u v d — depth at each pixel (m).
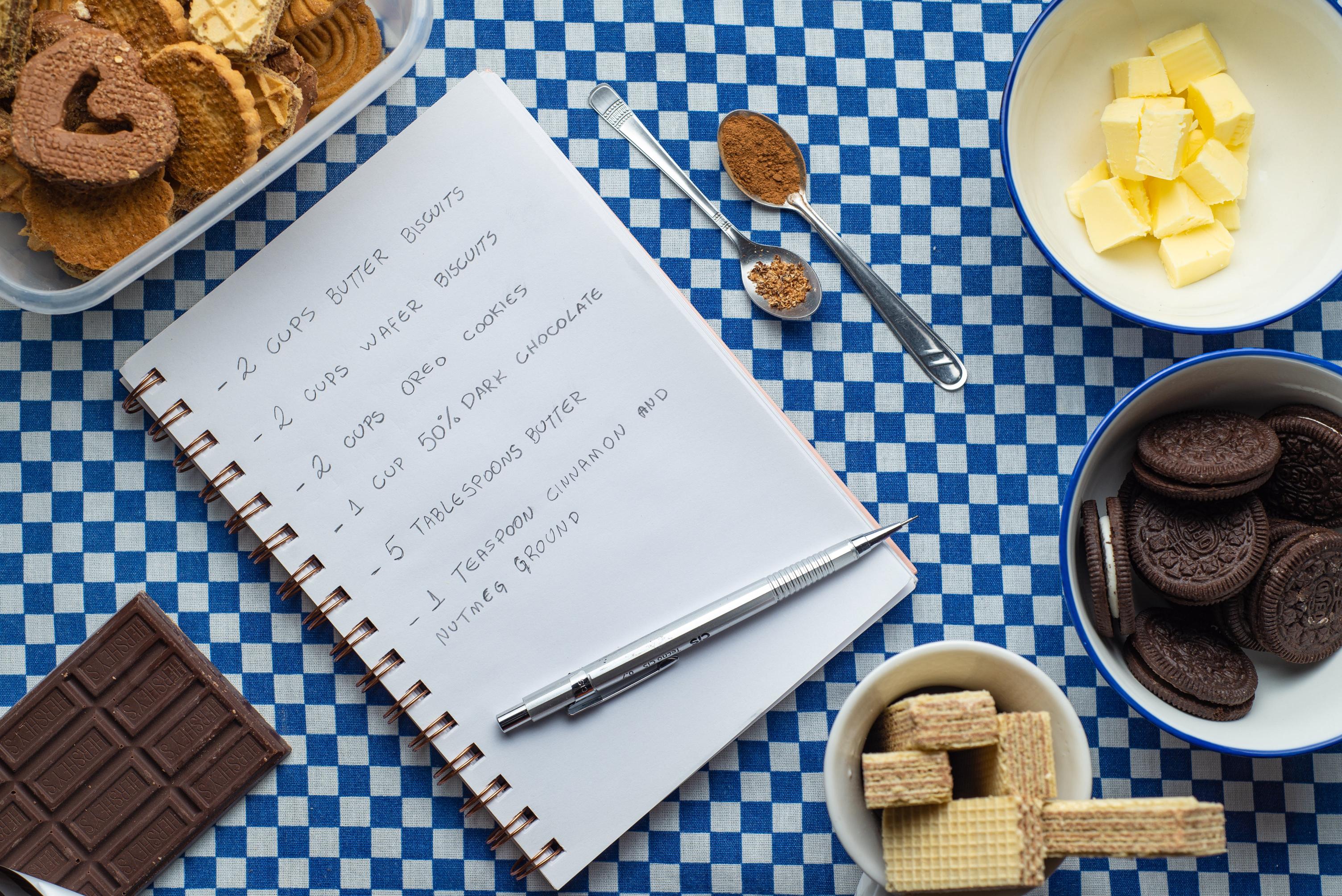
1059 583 0.74
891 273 0.74
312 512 0.72
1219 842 0.67
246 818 0.73
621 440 0.73
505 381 0.73
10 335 0.73
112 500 0.73
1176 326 0.70
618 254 0.72
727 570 0.73
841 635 0.73
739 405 0.73
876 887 0.71
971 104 0.74
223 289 0.72
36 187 0.69
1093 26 0.72
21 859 0.72
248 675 0.73
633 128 0.73
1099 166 0.73
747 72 0.74
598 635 0.73
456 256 0.72
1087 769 0.68
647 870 0.73
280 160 0.70
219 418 0.72
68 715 0.72
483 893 0.73
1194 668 0.70
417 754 0.73
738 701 0.73
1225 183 0.72
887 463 0.74
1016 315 0.74
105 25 0.69
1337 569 0.70
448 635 0.73
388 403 0.73
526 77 0.74
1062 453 0.74
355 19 0.71
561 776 0.73
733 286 0.74
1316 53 0.72
